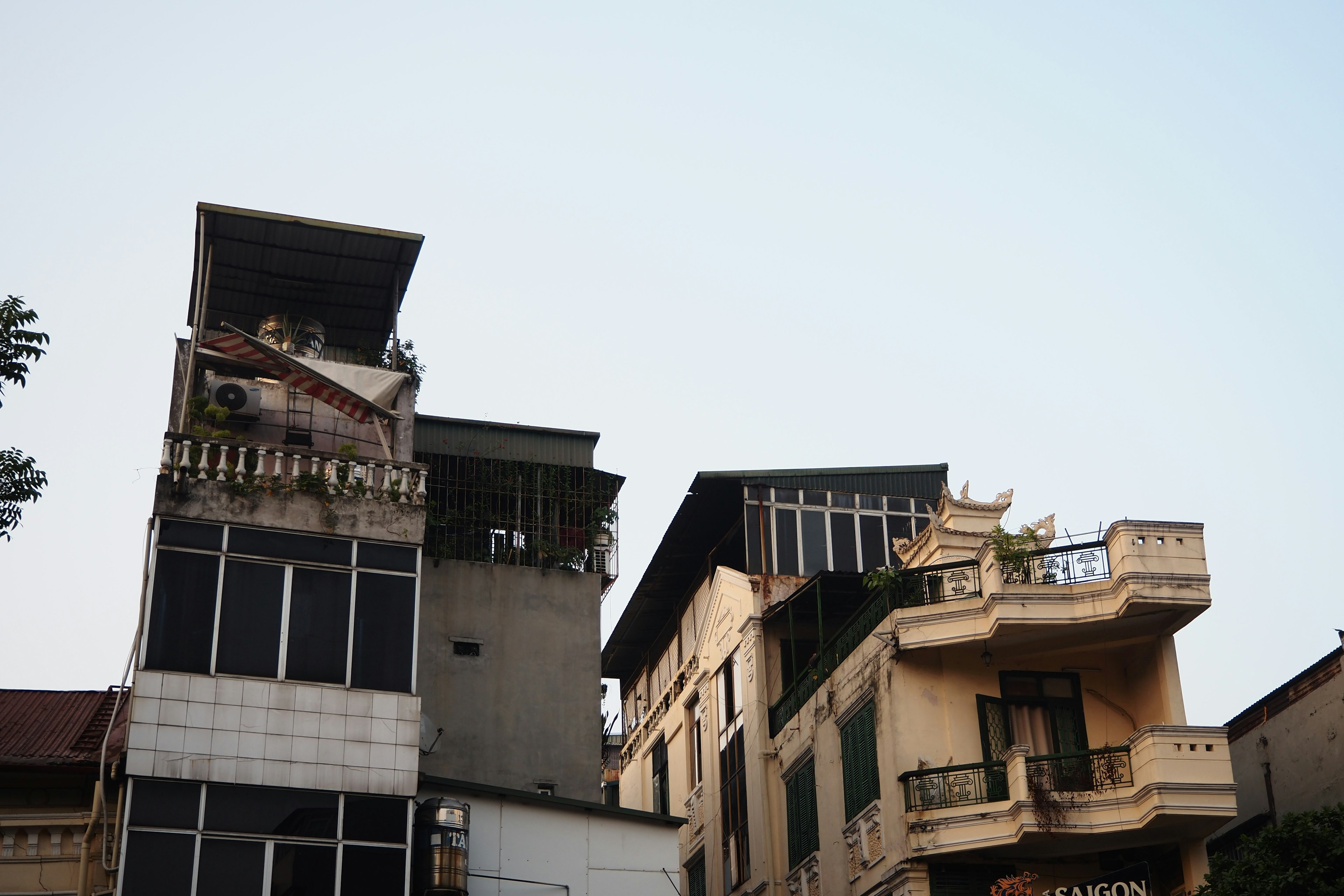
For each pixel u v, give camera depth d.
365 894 18.02
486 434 26.23
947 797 22.17
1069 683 23.75
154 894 17.17
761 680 28.72
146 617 18.61
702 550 32.78
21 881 17.95
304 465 20.70
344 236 24.80
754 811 28.28
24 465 16.27
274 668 18.91
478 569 24.66
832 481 30.77
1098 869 22.39
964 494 27.64
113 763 17.92
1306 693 25.59
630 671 39.09
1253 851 18.44
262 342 22.98
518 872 20.09
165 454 19.81
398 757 18.94
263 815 18.03
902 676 23.36
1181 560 22.31
